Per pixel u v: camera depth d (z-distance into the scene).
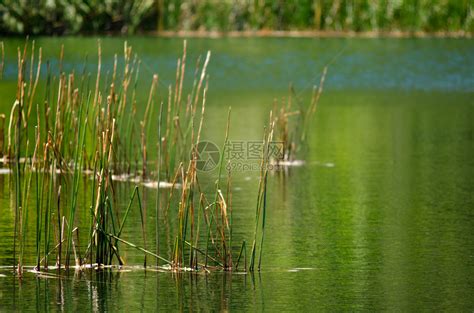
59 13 56.78
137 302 16.58
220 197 19.52
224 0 58.41
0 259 18.66
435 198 23.88
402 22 57.81
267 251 19.50
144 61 47.84
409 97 42.09
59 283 17.45
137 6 57.81
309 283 17.59
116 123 24.89
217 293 17.06
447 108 39.19
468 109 38.97
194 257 18.86
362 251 19.52
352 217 22.11
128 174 25.44
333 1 58.09
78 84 39.28
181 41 54.53
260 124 33.31
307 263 18.75
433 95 42.72
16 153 18.30
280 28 58.50
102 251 18.41
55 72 44.06
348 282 17.67
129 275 17.91
